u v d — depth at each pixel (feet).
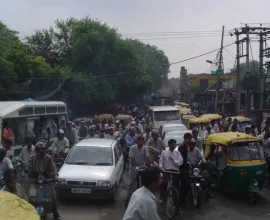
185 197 33.96
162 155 33.96
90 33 142.61
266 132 45.75
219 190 40.78
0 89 84.99
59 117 61.11
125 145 52.31
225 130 59.41
